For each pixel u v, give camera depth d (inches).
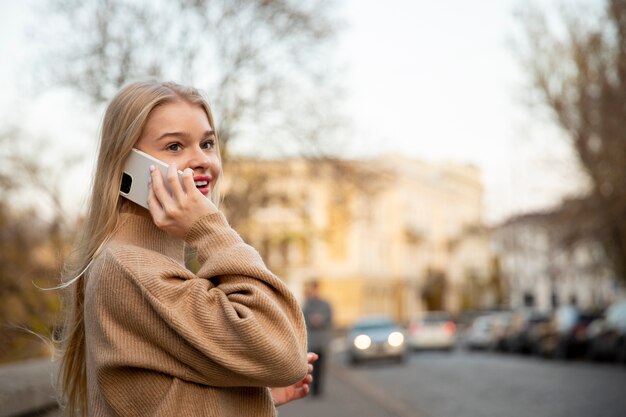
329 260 2554.1
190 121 76.5
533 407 497.7
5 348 390.9
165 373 67.5
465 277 3435.0
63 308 82.0
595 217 1025.5
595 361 995.9
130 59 553.3
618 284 1318.9
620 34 936.9
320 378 592.4
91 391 71.6
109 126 76.2
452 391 635.5
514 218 1764.3
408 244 3004.4
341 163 654.5
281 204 657.0
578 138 984.3
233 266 68.5
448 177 3388.3
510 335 1386.6
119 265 68.5
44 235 582.6
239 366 65.2
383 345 1108.5
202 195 72.1
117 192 74.4
